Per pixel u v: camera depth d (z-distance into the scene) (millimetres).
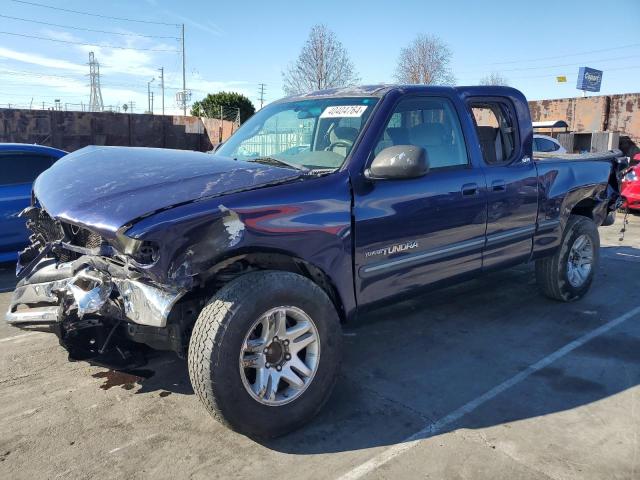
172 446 2990
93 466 2811
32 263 3656
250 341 2918
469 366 4039
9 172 6789
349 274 3381
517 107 4680
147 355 3723
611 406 3426
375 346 4430
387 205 3506
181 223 2686
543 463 2818
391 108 3717
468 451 2932
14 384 3738
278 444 3008
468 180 4074
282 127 4125
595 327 4859
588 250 5570
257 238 2916
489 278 6449
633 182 10922
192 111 50188
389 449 2959
